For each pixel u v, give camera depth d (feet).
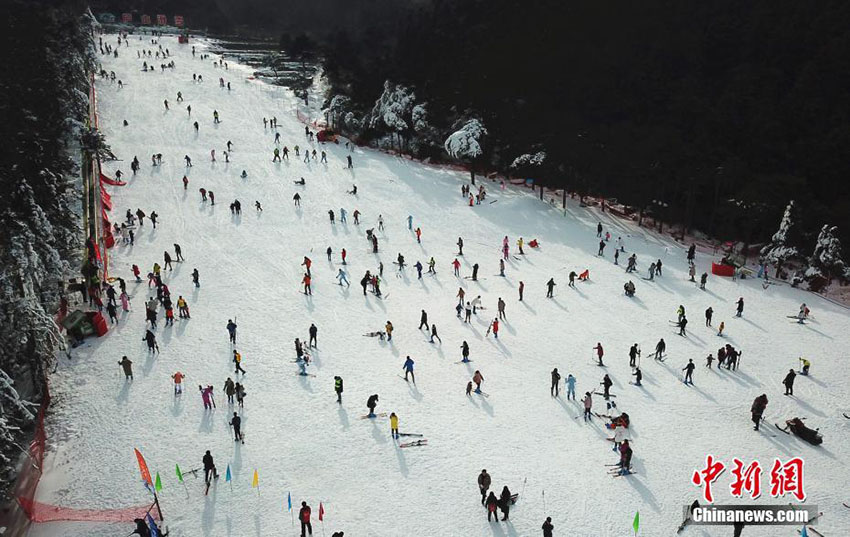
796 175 182.50
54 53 216.95
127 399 89.40
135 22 425.69
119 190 164.55
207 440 81.82
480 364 103.45
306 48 349.82
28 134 127.44
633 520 70.59
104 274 120.16
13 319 81.46
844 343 116.67
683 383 100.94
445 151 221.05
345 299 123.75
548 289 130.93
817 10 221.87
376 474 76.54
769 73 210.18
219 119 226.58
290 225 155.12
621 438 82.58
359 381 96.22
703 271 150.92
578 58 236.84
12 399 71.67
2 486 71.46
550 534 64.69
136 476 75.41
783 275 152.76
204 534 67.41
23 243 85.71
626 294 133.90
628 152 193.47
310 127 233.35
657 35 241.35
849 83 196.65
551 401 93.97
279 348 104.32
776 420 91.97
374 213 167.22
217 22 458.91
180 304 110.52
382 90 246.68
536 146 202.80
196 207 159.63
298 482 74.90
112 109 224.94
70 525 68.74
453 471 77.51
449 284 134.41
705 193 184.55
